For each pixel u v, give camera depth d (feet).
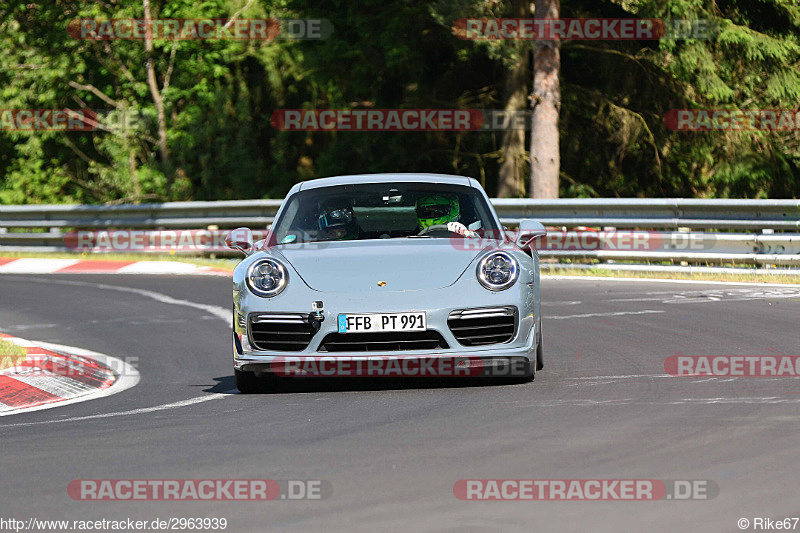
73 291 188.03
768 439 65.21
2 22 361.51
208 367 112.78
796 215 184.44
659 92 309.63
